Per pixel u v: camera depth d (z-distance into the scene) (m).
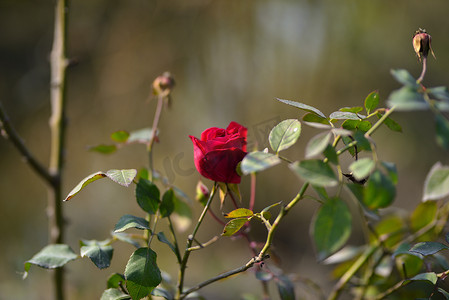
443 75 3.14
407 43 3.12
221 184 0.94
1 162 3.53
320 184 0.82
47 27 3.94
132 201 3.18
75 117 3.55
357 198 0.82
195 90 3.30
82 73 3.65
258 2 3.12
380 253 1.12
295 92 3.11
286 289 1.05
